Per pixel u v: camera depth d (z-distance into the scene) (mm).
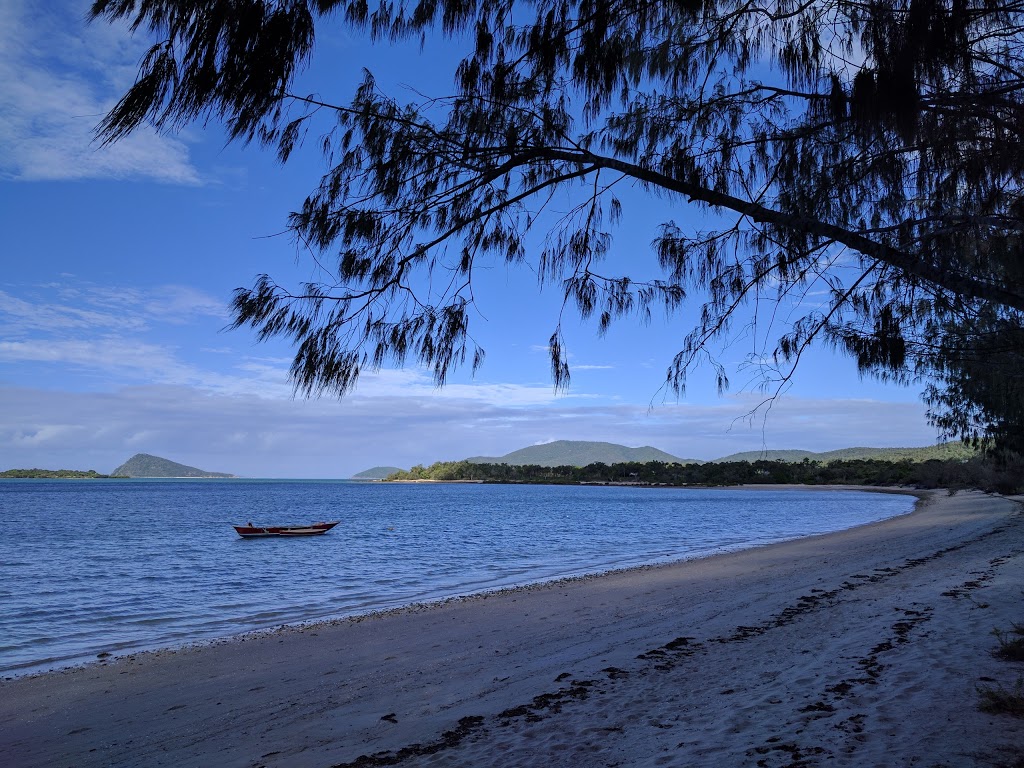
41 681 9336
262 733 6441
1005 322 3828
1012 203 3312
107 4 1964
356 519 55781
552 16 2928
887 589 12586
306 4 2230
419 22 2900
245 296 2945
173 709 7609
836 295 3695
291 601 16797
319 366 3055
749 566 19219
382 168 3248
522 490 169500
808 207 3586
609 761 4895
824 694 6082
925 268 2949
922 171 3484
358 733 6168
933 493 80375
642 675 7500
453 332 3314
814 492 132500
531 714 6281
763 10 3172
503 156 3342
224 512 66125
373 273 3242
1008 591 10930
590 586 16812
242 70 2148
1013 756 4250
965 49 2666
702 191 3186
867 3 2713
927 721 5066
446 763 5141
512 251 3572
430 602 15609
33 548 31188
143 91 2066
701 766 4609
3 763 6121
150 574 22219
